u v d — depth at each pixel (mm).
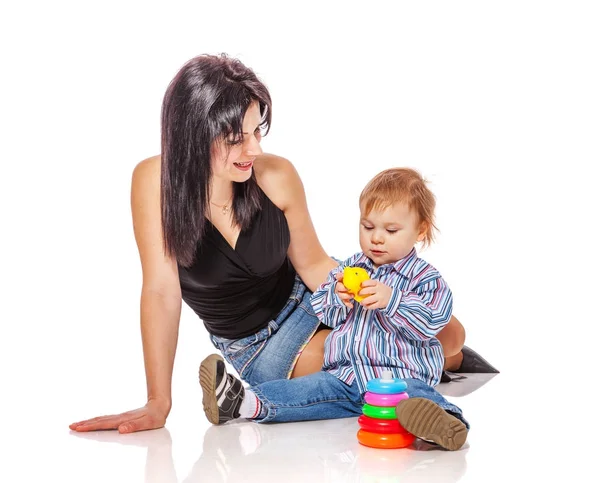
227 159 5023
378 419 4734
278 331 5637
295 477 4352
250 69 5102
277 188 5469
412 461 4543
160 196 5191
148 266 5223
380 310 5113
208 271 5352
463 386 6059
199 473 4441
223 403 4973
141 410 5102
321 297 5344
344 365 5234
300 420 5168
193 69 5027
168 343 5207
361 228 5262
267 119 5148
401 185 5137
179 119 5020
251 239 5371
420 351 5211
